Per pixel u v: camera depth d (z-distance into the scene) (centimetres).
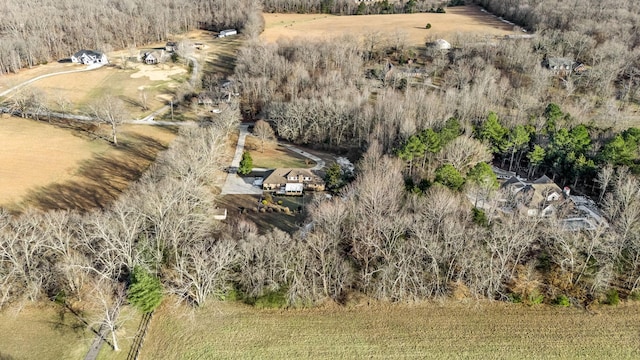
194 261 6228
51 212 7344
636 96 12975
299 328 6147
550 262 6956
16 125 12181
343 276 6662
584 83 13488
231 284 6625
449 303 6569
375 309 6475
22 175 9706
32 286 6269
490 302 6600
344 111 11669
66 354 5619
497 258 6712
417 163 9594
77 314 6181
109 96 12900
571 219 8256
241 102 13750
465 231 6881
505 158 10750
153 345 5822
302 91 13175
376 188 7356
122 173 10131
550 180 9044
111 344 5775
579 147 9638
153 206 7006
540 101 12506
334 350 5812
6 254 6128
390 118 10650
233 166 10750
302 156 11469
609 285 6769
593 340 6000
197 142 9794
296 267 6525
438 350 5834
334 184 9262
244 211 8762
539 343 5950
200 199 7606
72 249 6725
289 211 8831
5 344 5716
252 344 5881
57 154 10769
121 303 6312
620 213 7594
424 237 6669
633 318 6350
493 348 5872
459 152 9162
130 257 6400
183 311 6353
